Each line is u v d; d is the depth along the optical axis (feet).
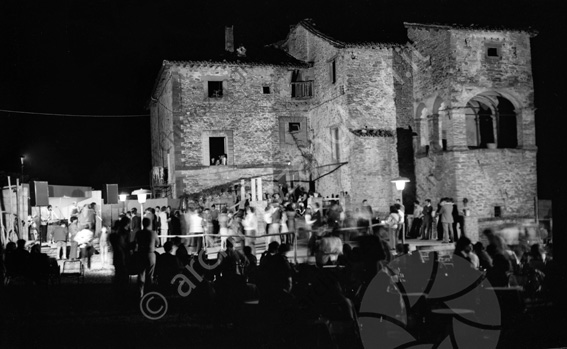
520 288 50.44
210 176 106.11
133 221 80.59
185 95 105.91
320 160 108.78
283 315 41.14
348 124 100.12
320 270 43.04
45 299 57.21
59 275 65.67
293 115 111.65
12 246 60.23
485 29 96.37
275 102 110.32
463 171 95.61
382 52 102.37
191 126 106.01
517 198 97.19
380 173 99.96
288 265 42.16
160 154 124.26
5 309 52.85
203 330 45.09
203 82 106.83
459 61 96.43
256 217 83.30
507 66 98.37
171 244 52.70
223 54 110.73
